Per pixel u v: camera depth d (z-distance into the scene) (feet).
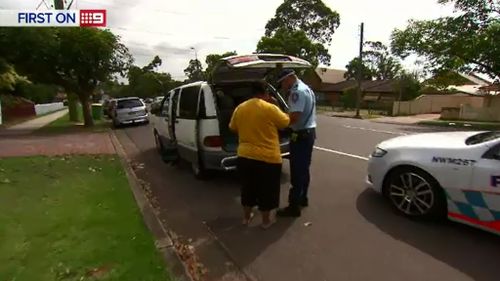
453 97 117.29
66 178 22.27
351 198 18.13
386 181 16.35
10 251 12.18
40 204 16.94
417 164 14.66
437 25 75.05
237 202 18.47
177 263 11.76
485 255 12.06
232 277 11.38
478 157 12.97
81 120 83.15
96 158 29.53
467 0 69.72
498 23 66.13
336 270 11.53
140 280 10.56
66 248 12.43
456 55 73.87
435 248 12.64
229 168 20.51
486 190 12.60
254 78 21.20
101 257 11.83
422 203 14.75
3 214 15.53
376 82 161.27
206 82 21.44
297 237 13.98
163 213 17.16
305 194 17.12
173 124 25.08
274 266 11.95
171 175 24.59
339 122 67.87
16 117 87.15
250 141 14.08
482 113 81.82
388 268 11.53
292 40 139.13
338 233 14.16
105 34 59.41
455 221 13.91
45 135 48.62
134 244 12.80
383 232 14.07
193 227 15.38
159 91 263.90
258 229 14.88
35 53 54.75
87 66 59.31
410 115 104.99
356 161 26.71
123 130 57.21
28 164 26.50
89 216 15.40
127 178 22.58
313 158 28.40
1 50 52.85
